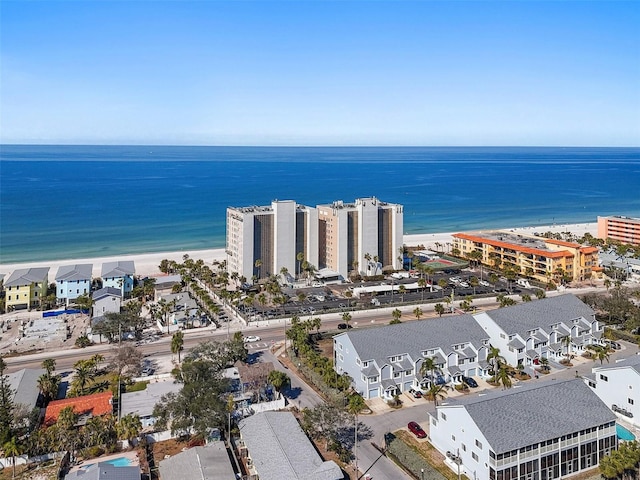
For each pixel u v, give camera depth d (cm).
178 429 8694
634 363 9538
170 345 13512
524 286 19188
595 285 19450
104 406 9669
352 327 14775
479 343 11562
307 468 7312
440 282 18450
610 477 7331
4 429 8325
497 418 7688
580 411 8044
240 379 10494
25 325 15188
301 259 19650
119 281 17988
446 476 7756
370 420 9569
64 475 7838
